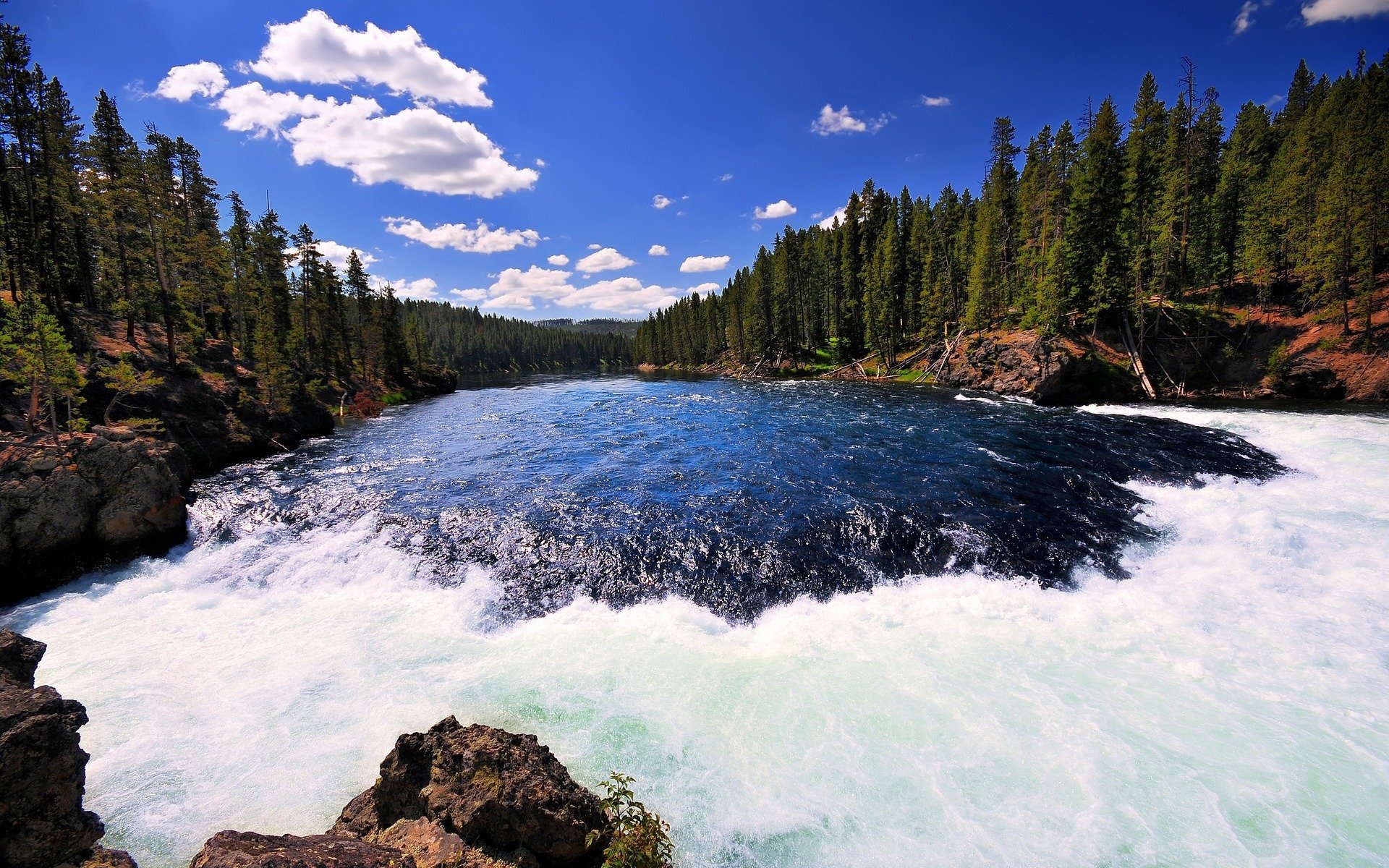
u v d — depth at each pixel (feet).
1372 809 23.16
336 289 219.00
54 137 125.18
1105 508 57.21
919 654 35.65
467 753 22.88
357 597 46.03
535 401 190.29
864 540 50.93
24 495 52.60
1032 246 204.54
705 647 37.50
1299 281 152.56
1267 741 27.12
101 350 99.60
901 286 247.29
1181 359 146.30
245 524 63.26
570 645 38.04
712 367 375.04
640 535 53.72
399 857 18.10
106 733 29.96
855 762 26.68
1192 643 35.65
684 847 22.53
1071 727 28.50
